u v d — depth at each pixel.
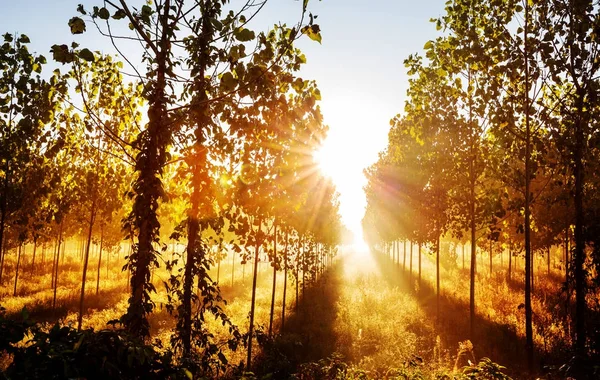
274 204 9.07
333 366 6.97
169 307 7.27
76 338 2.78
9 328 2.63
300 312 16.09
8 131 10.37
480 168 11.82
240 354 10.60
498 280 20.42
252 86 3.73
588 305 10.02
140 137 4.87
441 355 10.07
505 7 9.30
